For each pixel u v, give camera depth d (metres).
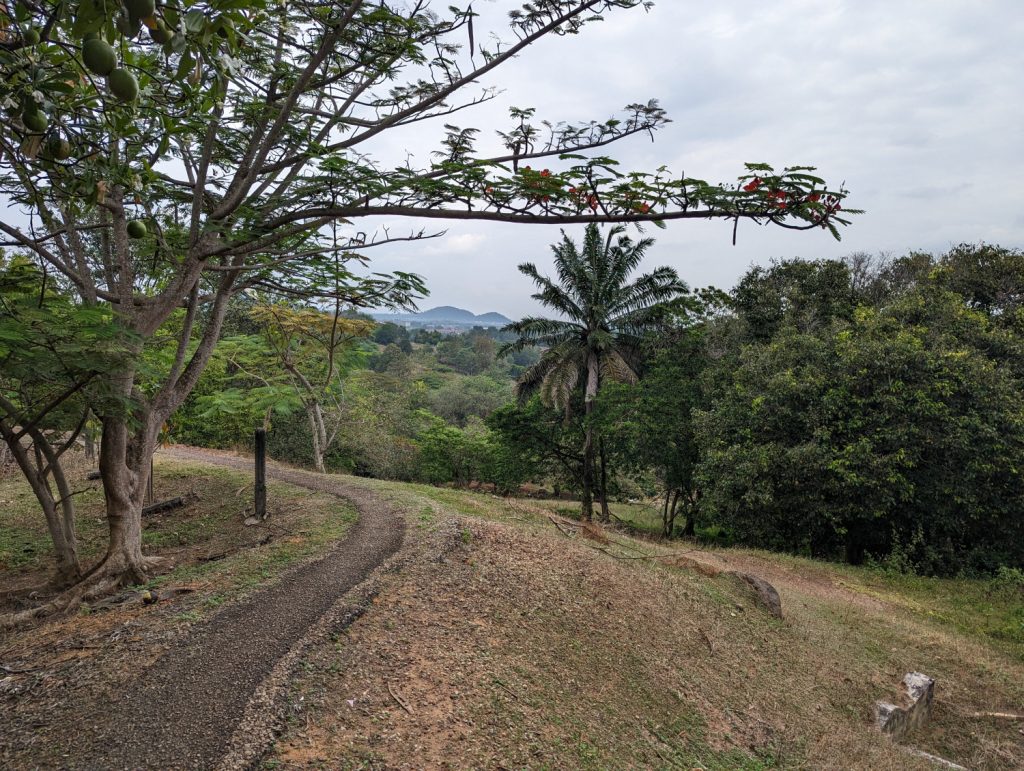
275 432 25.73
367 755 4.30
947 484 15.28
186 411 18.91
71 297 8.27
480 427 44.34
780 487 16.84
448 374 78.50
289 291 8.84
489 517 11.56
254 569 7.49
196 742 4.09
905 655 9.78
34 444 8.19
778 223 4.27
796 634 9.62
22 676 4.89
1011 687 9.09
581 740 5.31
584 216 4.61
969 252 22.78
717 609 9.48
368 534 9.24
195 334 15.20
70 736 4.10
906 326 17.91
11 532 11.02
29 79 2.33
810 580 13.79
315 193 5.45
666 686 6.86
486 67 6.38
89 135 3.75
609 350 23.05
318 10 5.96
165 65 5.09
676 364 21.64
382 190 4.98
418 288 8.59
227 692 4.68
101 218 8.02
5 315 5.69
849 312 21.36
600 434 22.48
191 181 8.08
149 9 1.70
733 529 18.83
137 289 10.62
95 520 11.80
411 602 6.72
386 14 6.26
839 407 16.08
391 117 6.68
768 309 21.56
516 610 7.23
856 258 25.05
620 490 31.33
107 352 6.29
